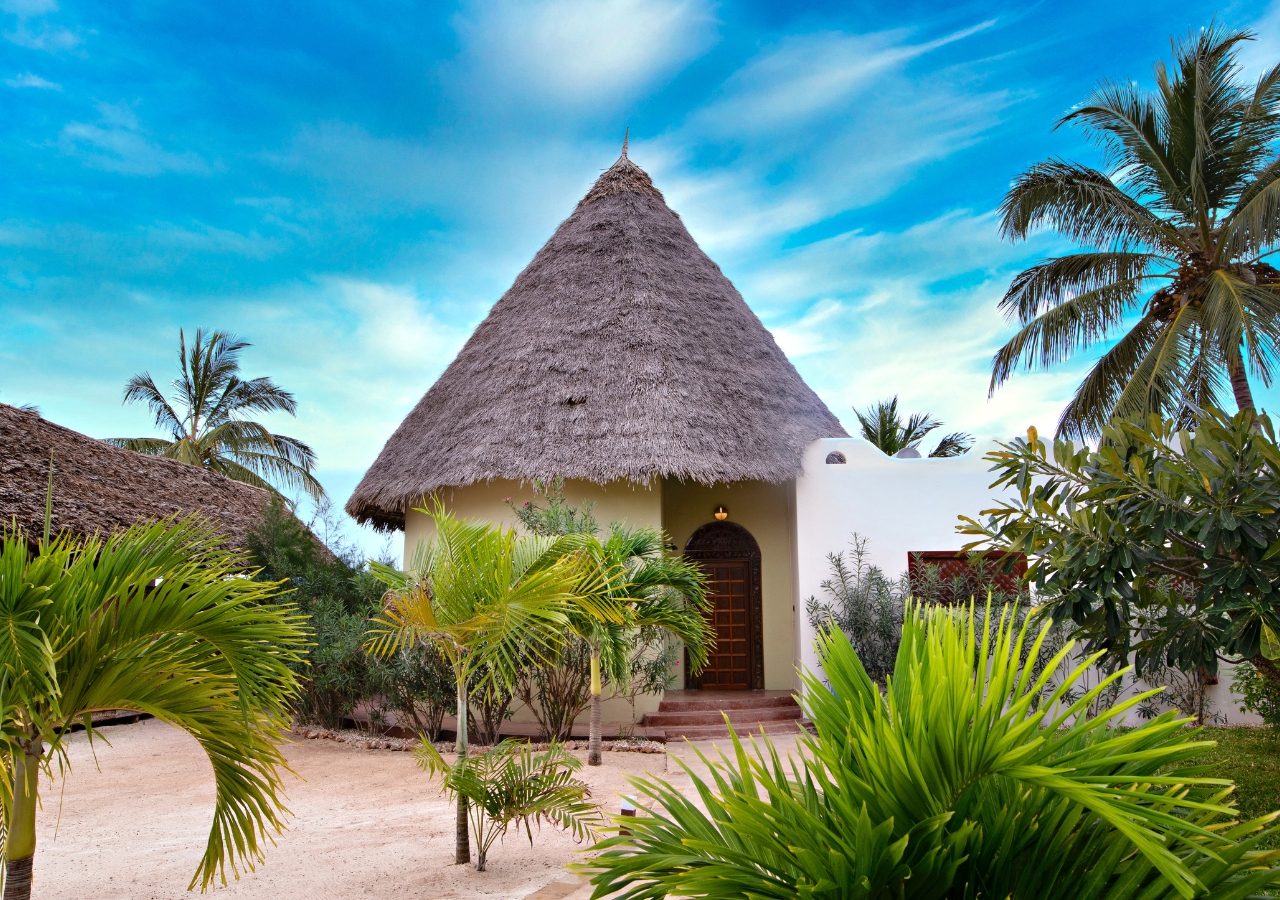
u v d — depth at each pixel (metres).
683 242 18.08
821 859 2.22
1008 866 2.33
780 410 15.43
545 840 6.87
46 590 3.56
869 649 12.51
